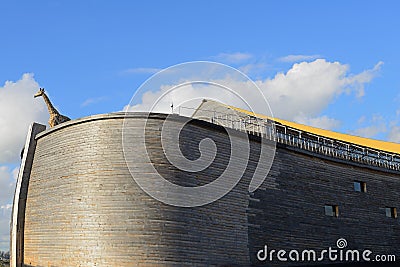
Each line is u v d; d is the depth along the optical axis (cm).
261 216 2950
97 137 2773
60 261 2720
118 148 2716
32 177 3105
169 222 2600
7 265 3697
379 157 3825
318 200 3303
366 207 3584
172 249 2564
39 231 2917
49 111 3319
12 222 3147
